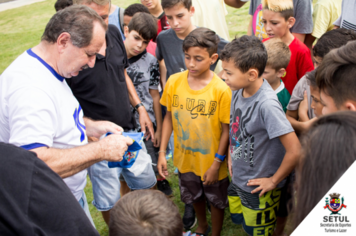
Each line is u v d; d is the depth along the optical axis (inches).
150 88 106.7
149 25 93.1
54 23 58.0
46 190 36.5
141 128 96.7
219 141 79.6
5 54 286.5
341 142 26.7
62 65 60.1
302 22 113.5
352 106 41.9
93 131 75.9
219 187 82.9
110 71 83.0
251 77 63.7
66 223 37.0
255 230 76.3
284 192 76.2
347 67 41.4
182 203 106.7
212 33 73.0
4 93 55.4
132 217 38.2
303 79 76.4
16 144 51.7
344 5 106.7
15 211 33.2
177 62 105.3
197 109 76.9
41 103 54.4
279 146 67.4
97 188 85.7
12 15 419.8
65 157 55.9
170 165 126.8
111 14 133.7
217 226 87.3
